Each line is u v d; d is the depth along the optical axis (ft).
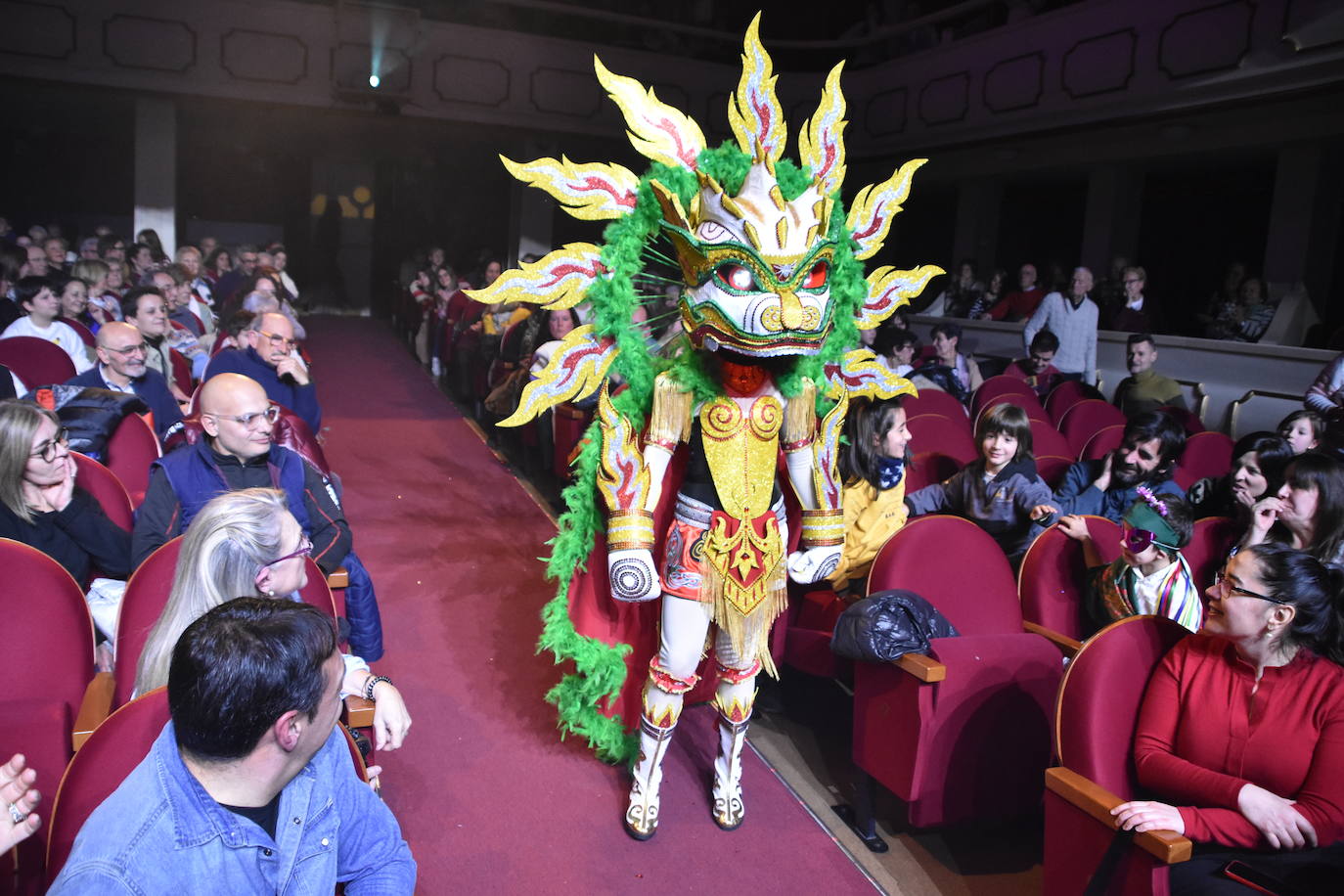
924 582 8.71
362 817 4.60
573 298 7.55
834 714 10.57
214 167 44.14
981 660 7.70
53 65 31.91
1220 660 6.26
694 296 7.07
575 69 37.58
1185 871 5.80
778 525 7.63
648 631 8.54
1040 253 38.40
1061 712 6.52
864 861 8.01
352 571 8.48
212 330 21.47
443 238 45.88
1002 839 8.50
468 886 7.22
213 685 3.65
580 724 8.96
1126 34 26.94
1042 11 30.32
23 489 7.58
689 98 38.81
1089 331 22.44
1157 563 8.30
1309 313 23.99
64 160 45.32
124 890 3.62
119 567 8.14
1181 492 10.95
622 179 7.59
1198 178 32.35
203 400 8.05
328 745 4.49
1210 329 25.44
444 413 23.56
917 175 37.70
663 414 7.36
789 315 6.63
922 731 7.54
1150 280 34.65
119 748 4.98
